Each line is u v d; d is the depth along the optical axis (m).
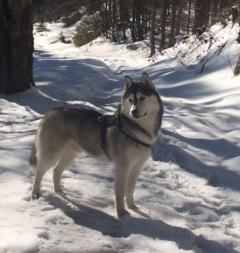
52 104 5.81
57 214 2.88
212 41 8.94
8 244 2.41
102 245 2.57
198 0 13.92
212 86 6.77
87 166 3.74
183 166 3.90
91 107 5.67
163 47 13.25
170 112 5.55
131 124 2.84
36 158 3.16
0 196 3.04
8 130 4.58
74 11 21.14
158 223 2.87
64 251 2.45
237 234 2.87
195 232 2.84
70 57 12.41
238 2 9.16
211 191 3.46
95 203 3.12
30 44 6.39
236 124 5.02
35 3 27.08
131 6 16.08
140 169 3.03
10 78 6.14
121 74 9.78
